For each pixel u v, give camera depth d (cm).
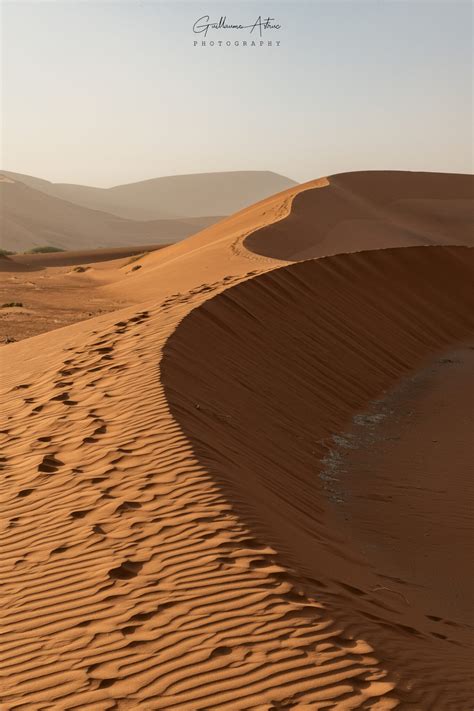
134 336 1357
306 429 1243
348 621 507
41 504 729
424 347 2167
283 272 1970
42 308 3077
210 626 492
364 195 7281
